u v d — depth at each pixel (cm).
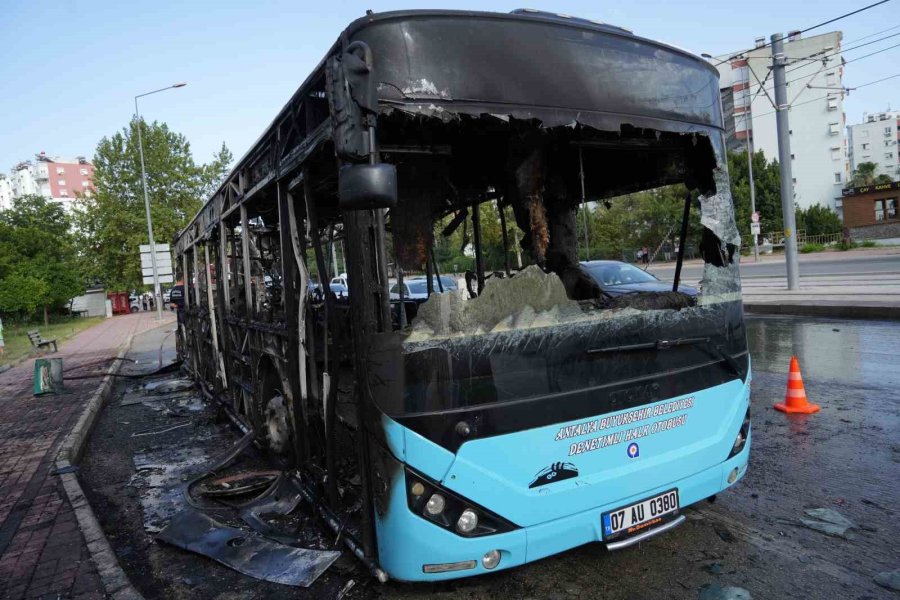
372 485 303
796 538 384
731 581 337
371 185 250
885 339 1030
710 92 370
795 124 6944
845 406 669
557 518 299
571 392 304
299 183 386
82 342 2448
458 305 283
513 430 289
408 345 278
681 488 339
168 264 3281
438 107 282
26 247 3934
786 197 1745
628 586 337
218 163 4938
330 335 383
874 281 1869
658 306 344
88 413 931
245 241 570
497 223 492
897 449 529
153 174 4700
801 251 4325
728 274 370
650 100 340
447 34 287
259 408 583
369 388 295
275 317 519
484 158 427
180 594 371
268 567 379
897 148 11112
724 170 375
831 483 467
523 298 297
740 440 373
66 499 546
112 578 382
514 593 334
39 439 788
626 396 319
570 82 313
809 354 966
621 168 446
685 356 345
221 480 562
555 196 430
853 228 4747
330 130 308
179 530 461
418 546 279
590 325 312
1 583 384
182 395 1104
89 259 4775
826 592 323
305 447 437
